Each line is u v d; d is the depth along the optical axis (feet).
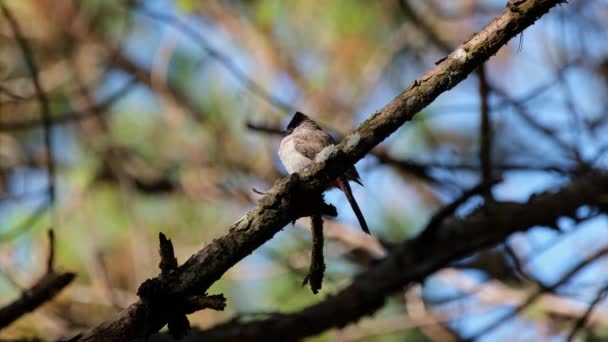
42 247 35.73
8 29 41.11
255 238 18.16
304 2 39.55
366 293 29.86
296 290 35.45
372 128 17.78
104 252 38.06
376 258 31.86
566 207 29.04
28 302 23.68
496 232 29.53
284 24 40.55
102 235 38.40
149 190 41.06
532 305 33.19
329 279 32.37
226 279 35.78
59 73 41.57
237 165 40.96
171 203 40.52
